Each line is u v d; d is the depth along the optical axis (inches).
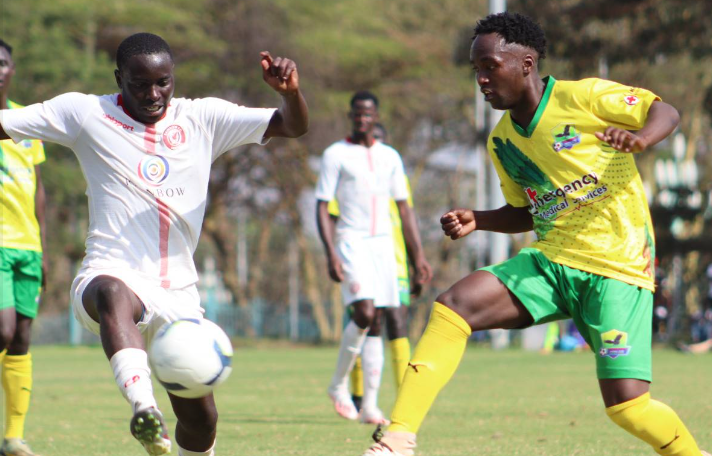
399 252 1154.0
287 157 4680.1
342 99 4697.3
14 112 598.2
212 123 619.5
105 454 818.8
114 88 4163.4
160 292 601.3
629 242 610.9
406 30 5285.4
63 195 4010.8
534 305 614.9
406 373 608.4
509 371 1846.7
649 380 596.7
